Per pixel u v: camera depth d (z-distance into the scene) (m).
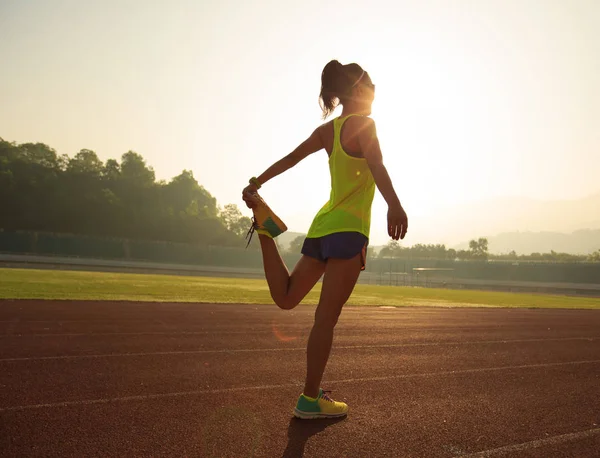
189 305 13.10
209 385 4.06
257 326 8.63
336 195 3.07
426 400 3.90
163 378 4.26
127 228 107.81
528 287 68.00
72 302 12.15
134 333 7.10
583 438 3.11
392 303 18.78
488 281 89.19
